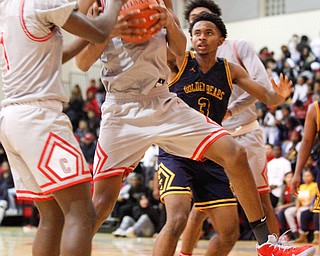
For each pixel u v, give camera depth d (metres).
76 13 3.40
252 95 4.78
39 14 3.39
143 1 3.93
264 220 4.10
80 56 4.09
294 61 16.09
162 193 4.50
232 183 4.09
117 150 4.19
